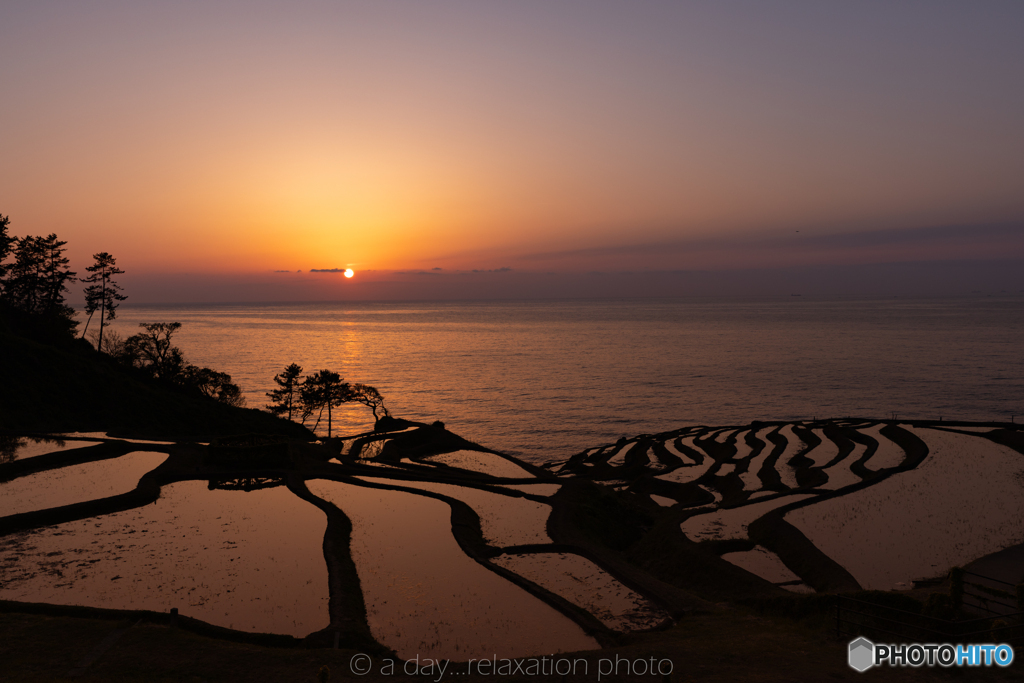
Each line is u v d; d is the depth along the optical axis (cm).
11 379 7800
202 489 5047
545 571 3528
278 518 4275
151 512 4400
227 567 3356
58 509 4228
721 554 4172
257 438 6350
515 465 7381
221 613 2792
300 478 5331
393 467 6744
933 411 14900
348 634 2544
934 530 4541
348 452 7750
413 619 2823
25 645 2303
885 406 15688
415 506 4725
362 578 3322
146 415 8638
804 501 5219
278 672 2148
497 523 4472
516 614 2897
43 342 10100
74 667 2158
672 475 7038
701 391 18750
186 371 12319
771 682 1916
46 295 11075
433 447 8400
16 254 10569
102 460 5956
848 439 8356
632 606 3053
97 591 2997
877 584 3562
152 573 3253
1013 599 2977
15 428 7138
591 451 9862
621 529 4903
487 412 15988
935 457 7056
